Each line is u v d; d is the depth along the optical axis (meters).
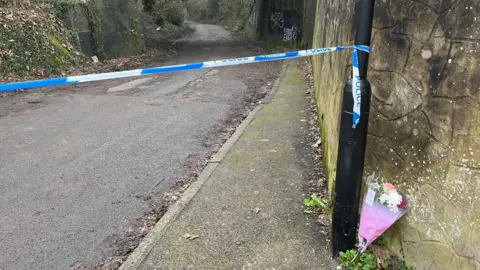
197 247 2.98
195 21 57.50
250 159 4.71
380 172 2.65
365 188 2.75
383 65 2.54
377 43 2.56
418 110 2.34
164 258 2.86
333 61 4.33
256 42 23.52
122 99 8.33
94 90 9.24
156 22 29.53
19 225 3.54
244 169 4.43
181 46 21.45
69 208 3.84
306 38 15.31
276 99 7.77
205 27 43.47
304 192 3.83
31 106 7.86
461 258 2.13
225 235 3.12
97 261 3.03
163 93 8.87
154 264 2.80
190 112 7.26
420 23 2.28
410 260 2.48
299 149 5.02
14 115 7.24
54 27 11.99
